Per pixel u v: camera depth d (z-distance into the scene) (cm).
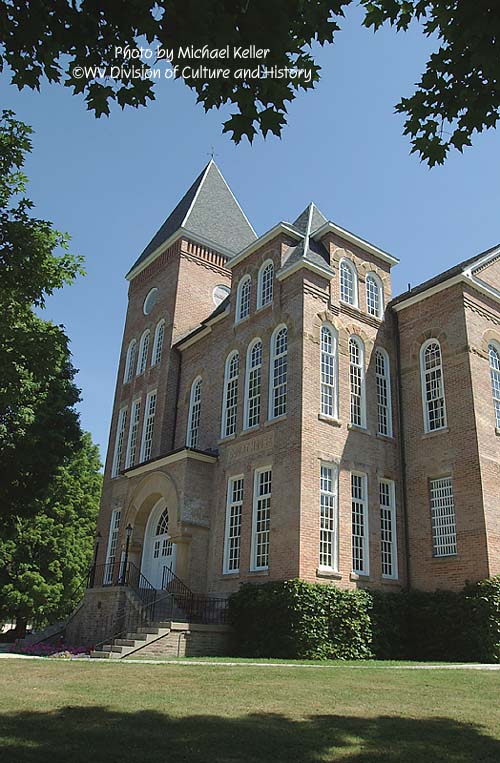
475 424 2161
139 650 1791
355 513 2220
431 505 2247
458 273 2361
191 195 4053
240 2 630
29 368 1675
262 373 2425
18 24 645
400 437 2423
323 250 2558
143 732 750
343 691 1091
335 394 2300
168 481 2552
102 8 633
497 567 2016
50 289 1716
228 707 919
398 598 2097
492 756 695
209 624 1970
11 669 1369
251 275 2688
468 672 1401
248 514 2269
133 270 3969
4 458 2448
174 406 3127
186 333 3359
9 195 1709
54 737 718
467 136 779
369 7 768
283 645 1827
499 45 667
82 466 4925
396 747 716
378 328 2555
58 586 4084
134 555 2720
